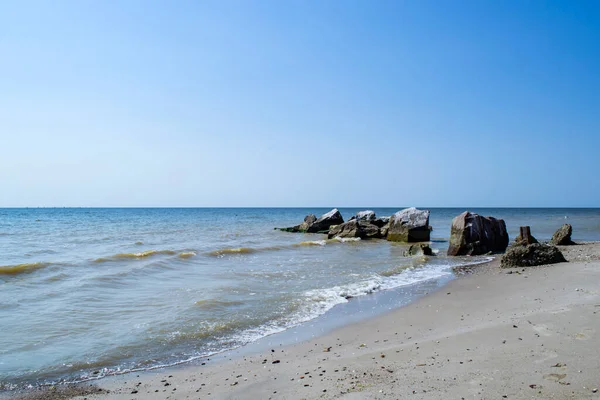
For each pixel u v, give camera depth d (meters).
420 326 9.14
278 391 5.77
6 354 8.02
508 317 8.81
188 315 10.82
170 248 27.23
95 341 8.80
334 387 5.70
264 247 28.41
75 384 6.62
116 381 6.73
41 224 58.03
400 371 6.14
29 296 12.84
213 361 7.59
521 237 23.19
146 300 12.54
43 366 7.43
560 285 11.98
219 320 10.37
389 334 8.70
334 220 45.53
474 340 7.34
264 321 10.29
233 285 14.95
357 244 32.31
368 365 6.59
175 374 6.96
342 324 9.85
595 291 10.60
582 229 45.72
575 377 5.20
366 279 16.16
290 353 7.82
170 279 16.25
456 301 11.49
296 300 12.52
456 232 24.16
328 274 17.55
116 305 11.92
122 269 17.88
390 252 26.53
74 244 29.55
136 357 7.88
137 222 67.50
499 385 5.21
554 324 7.69
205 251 25.23
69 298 12.66
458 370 5.91
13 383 6.68
